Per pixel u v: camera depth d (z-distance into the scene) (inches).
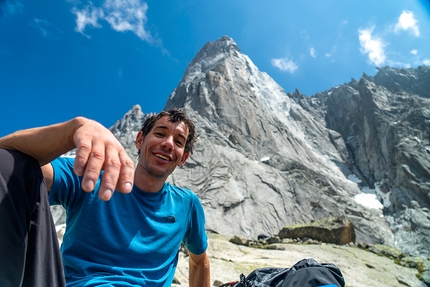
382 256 697.6
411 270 607.5
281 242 745.6
